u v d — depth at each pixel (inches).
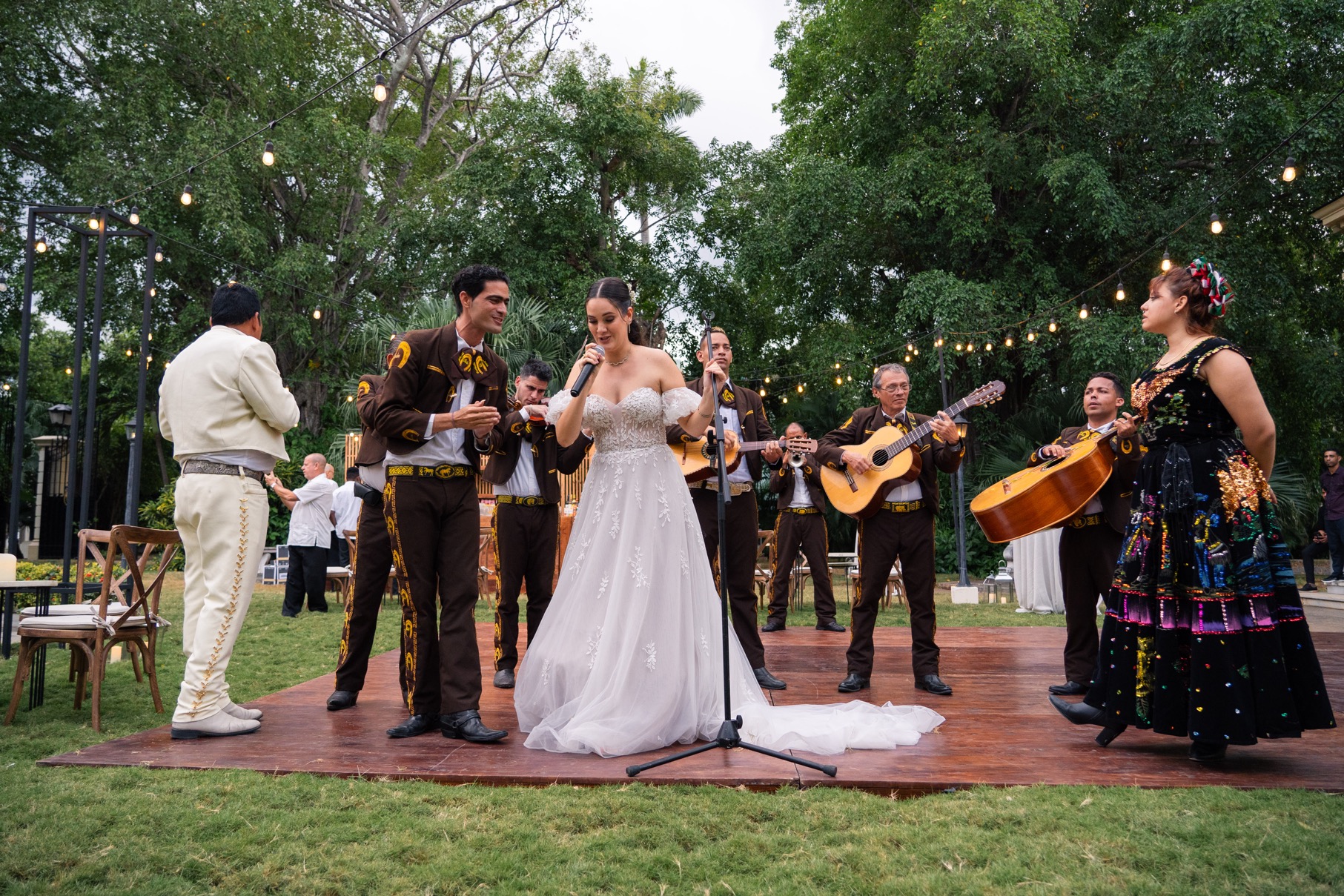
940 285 588.1
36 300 824.3
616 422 139.9
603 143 879.1
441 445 139.6
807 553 301.3
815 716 136.9
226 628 139.7
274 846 91.3
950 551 636.7
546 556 193.0
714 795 105.3
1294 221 662.5
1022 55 583.5
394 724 145.4
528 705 138.8
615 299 141.9
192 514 139.5
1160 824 93.0
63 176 781.3
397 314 906.7
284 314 823.1
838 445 186.1
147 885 82.6
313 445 778.8
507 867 86.3
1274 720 110.7
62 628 153.1
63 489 872.9
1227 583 113.6
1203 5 604.4
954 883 81.2
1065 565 170.6
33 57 792.9
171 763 119.7
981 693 170.1
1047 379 666.8
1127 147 634.8
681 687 129.3
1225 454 116.6
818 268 681.6
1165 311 124.1
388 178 973.2
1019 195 671.1
